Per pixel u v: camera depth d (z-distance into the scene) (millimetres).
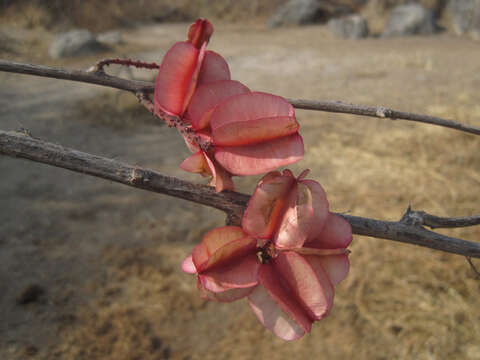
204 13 3436
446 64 2197
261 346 786
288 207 131
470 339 779
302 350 780
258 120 124
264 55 2439
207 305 861
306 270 128
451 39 2738
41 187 1198
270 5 3484
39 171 1272
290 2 3275
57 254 971
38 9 2697
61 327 809
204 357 765
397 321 823
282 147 129
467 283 882
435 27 2881
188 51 147
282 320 130
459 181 1197
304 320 126
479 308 826
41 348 770
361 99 1758
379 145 1391
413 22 2859
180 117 141
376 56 2371
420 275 905
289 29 3166
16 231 1030
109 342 783
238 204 137
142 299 869
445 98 1745
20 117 1572
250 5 3480
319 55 2428
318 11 3268
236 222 139
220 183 130
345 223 136
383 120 1559
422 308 836
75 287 891
